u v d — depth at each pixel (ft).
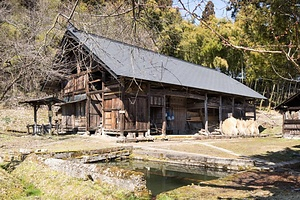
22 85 43.45
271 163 22.30
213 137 49.08
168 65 53.47
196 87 47.03
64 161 18.31
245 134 56.29
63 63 46.42
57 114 61.05
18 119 57.00
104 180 15.24
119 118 41.19
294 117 50.34
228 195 13.52
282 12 11.71
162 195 13.64
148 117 43.75
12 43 30.53
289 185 15.74
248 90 66.85
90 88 48.29
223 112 59.16
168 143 37.50
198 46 65.21
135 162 28.50
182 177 22.20
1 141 35.27
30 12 32.01
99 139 39.96
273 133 62.59
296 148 33.30
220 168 23.80
